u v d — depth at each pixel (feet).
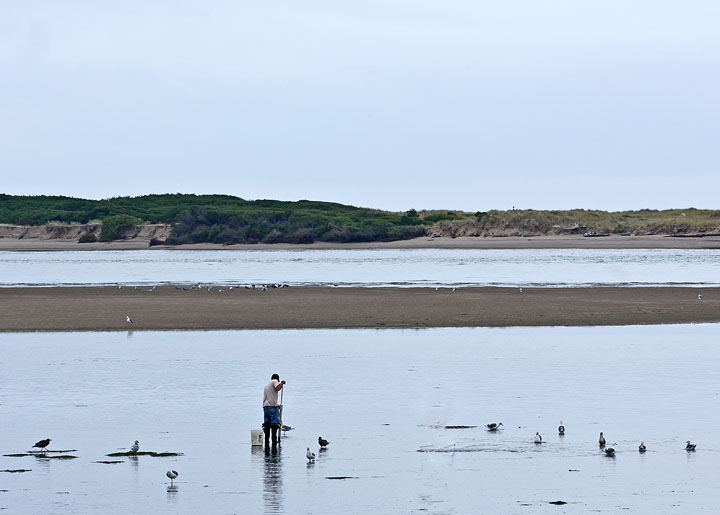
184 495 139.74
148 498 138.00
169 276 601.21
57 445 167.84
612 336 301.63
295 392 210.59
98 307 378.73
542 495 138.72
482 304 385.50
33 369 239.91
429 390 211.82
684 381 221.87
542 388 213.46
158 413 191.11
